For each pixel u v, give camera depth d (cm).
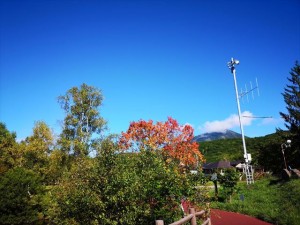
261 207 1841
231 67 3419
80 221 1084
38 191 1994
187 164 1266
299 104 4422
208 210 1127
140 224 1052
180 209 1095
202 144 9694
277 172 4025
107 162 1109
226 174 2392
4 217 1822
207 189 1208
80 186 1091
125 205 1051
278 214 1542
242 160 5906
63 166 3020
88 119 3672
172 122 2681
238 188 2439
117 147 1163
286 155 4047
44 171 3089
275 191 2205
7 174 2020
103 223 1030
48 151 3522
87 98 3734
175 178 1092
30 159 3275
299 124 4234
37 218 1878
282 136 4294
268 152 4359
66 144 3266
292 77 4691
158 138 2570
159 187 1055
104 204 1022
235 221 1631
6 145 3444
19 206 1878
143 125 2598
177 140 2595
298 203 1611
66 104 3688
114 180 1046
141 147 1241
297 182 2109
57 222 1184
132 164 1163
